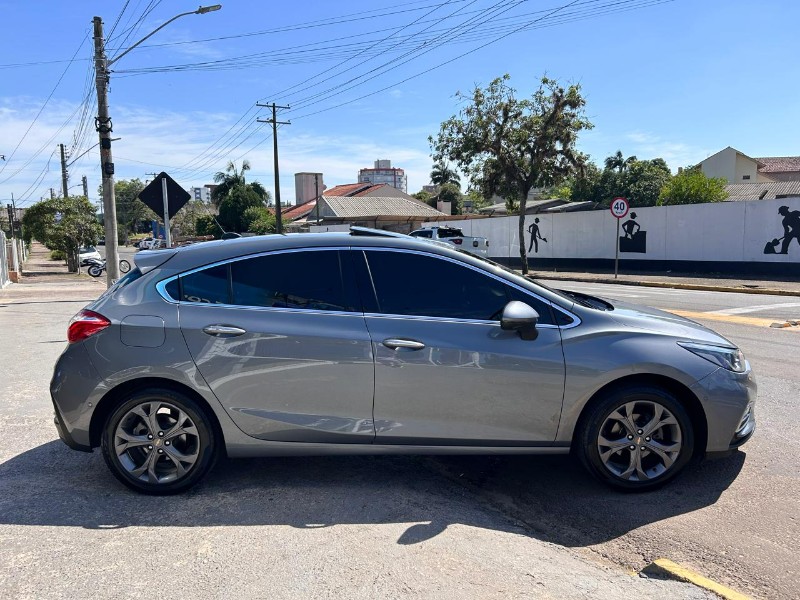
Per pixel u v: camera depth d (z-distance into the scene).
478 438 3.91
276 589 2.85
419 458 4.67
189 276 4.02
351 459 4.63
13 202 54.75
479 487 4.18
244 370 3.85
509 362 3.82
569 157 25.09
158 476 3.94
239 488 4.07
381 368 3.82
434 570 3.02
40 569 3.04
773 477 4.25
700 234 21.92
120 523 3.55
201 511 3.71
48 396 6.47
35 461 4.57
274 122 39.66
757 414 5.64
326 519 3.61
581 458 3.98
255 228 57.97
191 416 3.89
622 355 3.85
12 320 13.23
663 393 3.90
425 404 3.85
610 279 21.00
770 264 20.11
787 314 12.07
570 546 3.39
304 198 85.25
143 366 3.83
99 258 40.97
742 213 20.69
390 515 3.67
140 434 3.96
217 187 66.62
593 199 53.78
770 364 7.61
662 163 58.72
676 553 3.30
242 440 3.91
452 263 4.04
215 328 3.85
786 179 66.44
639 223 23.98
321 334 3.84
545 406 3.87
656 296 15.68
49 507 3.77
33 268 39.41
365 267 4.01
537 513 3.79
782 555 3.26
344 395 3.85
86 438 3.95
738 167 61.66
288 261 4.04
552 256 27.88
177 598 2.79
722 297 15.43
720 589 2.86
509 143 25.38
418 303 3.96
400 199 52.88
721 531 3.53
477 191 29.00
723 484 4.14
